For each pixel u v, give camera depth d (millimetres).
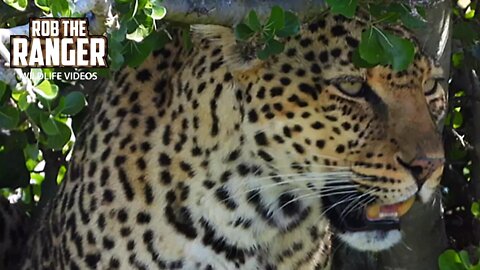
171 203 6352
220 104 6168
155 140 6383
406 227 7316
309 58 6062
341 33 6051
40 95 5480
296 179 6227
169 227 6371
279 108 6066
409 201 6258
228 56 6098
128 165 6426
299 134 6098
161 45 6262
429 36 6762
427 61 6195
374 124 6066
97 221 6477
